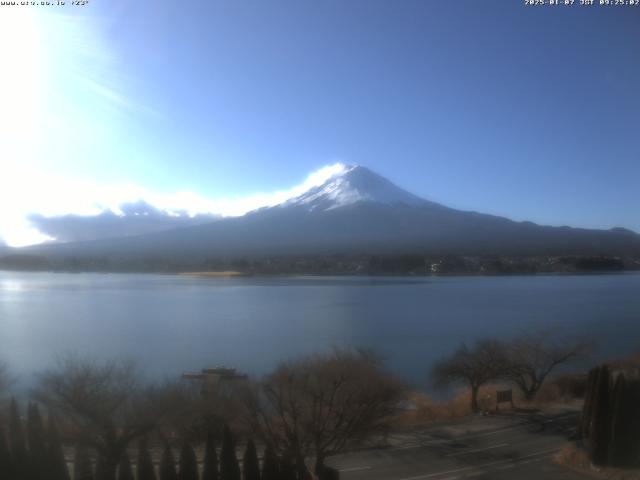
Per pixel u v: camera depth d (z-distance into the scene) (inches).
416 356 2201.0
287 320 3491.6
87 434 874.8
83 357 2062.0
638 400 904.3
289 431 907.4
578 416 1246.3
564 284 6466.5
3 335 2908.5
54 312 3951.8
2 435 760.3
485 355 1603.1
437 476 890.1
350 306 4266.7
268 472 773.9
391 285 6525.6
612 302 4389.8
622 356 2112.5
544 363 1620.3
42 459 758.5
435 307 4153.5
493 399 1400.1
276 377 1177.4
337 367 1120.8
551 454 989.8
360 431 973.2
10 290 5890.8
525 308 4023.1
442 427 1157.1
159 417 956.0
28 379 1660.9
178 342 2674.7
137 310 4047.7
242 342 2664.9
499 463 948.0
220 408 1047.6
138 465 761.0
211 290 5856.3
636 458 900.6
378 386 1073.5
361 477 887.7
